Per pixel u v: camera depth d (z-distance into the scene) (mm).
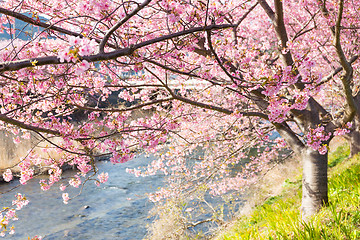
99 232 9688
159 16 4715
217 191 8719
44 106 4230
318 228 4355
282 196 8523
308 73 3729
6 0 3811
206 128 8219
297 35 5641
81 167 4426
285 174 10820
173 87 5938
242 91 4676
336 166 9594
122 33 3889
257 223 6832
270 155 9719
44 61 2375
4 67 2307
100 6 2918
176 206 8383
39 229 9883
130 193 12844
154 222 9484
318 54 8609
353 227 4461
